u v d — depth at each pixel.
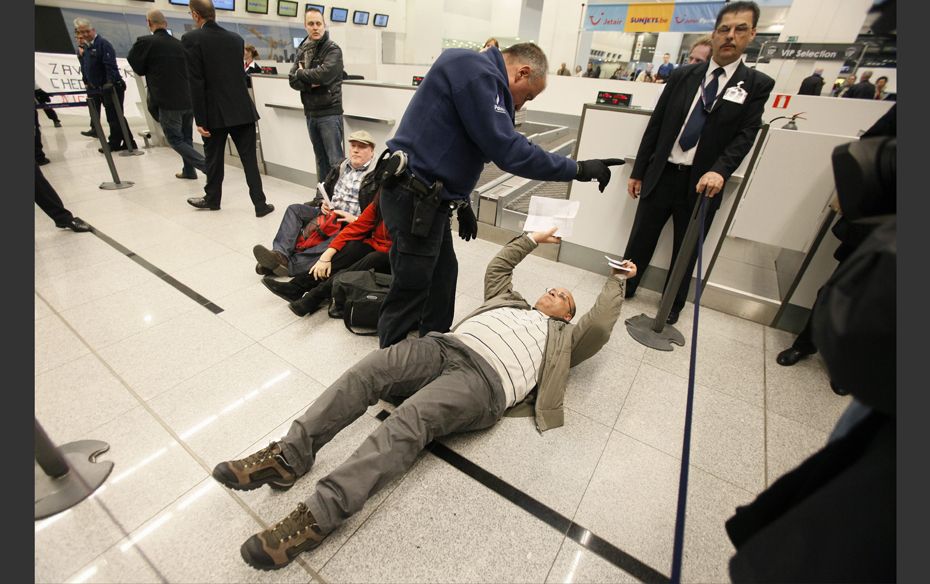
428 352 1.47
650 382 1.87
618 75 7.71
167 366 1.78
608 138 2.52
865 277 0.46
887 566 0.46
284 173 4.52
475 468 1.40
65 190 3.90
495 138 1.24
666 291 2.10
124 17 6.91
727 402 1.78
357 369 1.34
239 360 1.84
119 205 3.59
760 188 2.16
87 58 4.87
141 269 2.56
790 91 5.30
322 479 1.11
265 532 1.06
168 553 1.11
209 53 2.96
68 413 1.52
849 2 4.72
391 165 1.32
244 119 3.22
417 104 1.33
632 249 2.42
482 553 1.15
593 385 1.83
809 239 2.14
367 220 2.19
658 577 1.13
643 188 2.25
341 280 2.02
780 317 2.32
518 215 3.09
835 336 0.49
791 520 0.55
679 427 1.63
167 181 4.29
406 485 1.33
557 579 1.11
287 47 9.02
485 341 1.49
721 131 1.94
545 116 6.31
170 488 1.28
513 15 11.66
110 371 1.74
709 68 1.94
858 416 0.60
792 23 5.05
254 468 1.19
